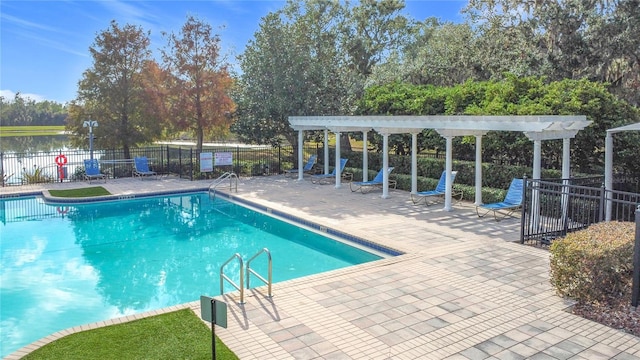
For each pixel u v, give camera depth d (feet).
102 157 74.49
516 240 31.14
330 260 31.94
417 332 17.49
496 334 17.22
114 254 33.78
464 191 46.62
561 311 19.25
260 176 69.72
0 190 55.83
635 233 18.79
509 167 45.65
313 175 68.03
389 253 30.14
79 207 50.39
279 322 18.48
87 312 23.61
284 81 72.28
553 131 33.86
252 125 73.51
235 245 36.06
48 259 32.60
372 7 109.50
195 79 74.54
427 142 58.13
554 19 60.54
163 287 27.14
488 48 72.95
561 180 31.50
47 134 203.10
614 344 16.26
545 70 60.08
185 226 42.27
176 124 74.02
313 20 83.51
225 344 16.55
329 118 55.77
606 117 42.39
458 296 21.13
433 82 82.28
